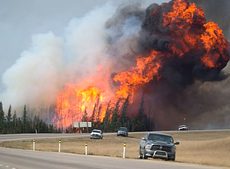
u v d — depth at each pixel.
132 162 60.06
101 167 50.12
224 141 146.00
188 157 103.19
